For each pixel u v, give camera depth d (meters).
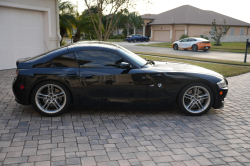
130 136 3.60
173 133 3.75
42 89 4.22
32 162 2.79
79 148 3.17
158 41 42.91
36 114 4.41
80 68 4.23
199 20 40.94
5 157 2.88
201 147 3.30
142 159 2.94
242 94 6.45
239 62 13.45
